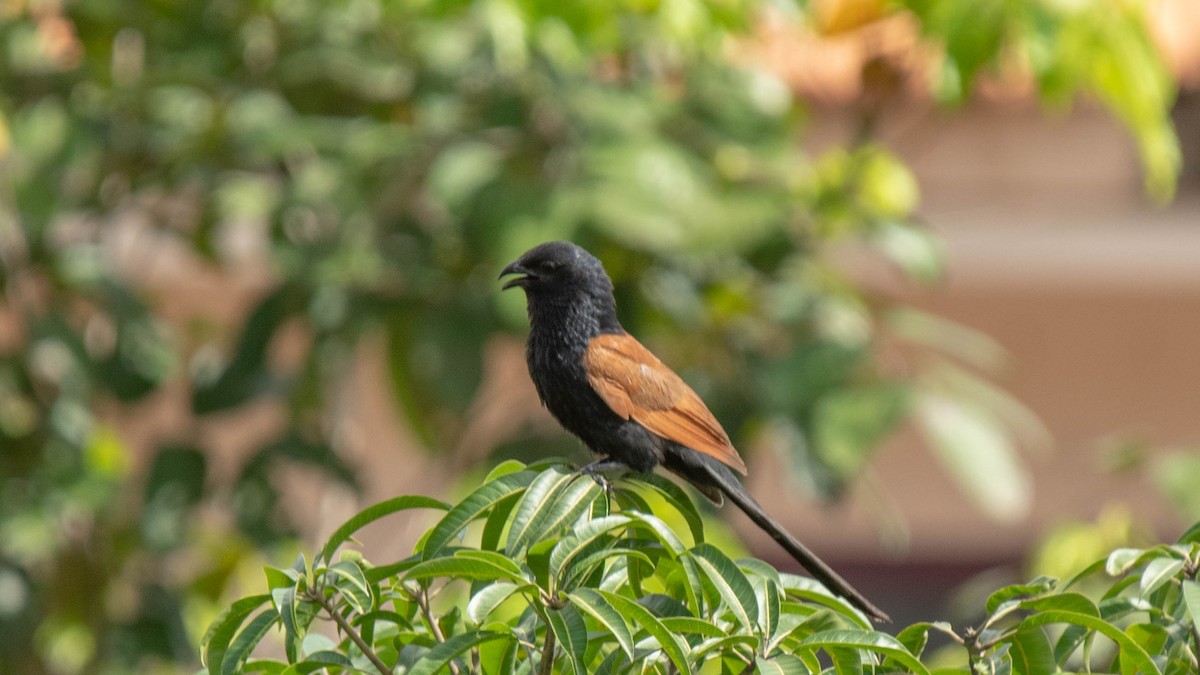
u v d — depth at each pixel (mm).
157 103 11516
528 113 10633
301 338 16062
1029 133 17406
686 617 5219
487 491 5539
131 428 15875
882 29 11273
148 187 11945
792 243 10766
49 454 11414
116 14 11867
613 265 10570
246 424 17094
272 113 11156
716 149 11000
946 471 19609
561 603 5062
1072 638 5816
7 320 15383
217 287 17297
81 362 11461
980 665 5535
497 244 9617
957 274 17766
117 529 12070
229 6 11867
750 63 11727
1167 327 18516
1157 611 5691
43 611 11797
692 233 9938
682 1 10086
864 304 11328
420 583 5535
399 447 17875
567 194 9656
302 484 14812
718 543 9734
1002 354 16734
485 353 10625
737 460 8188
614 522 5242
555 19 9773
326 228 11195
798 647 5145
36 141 11203
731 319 10914
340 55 11281
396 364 11328
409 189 11367
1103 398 18859
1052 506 19234
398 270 10969
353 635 5242
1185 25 16125
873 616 6672
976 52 10008
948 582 19750
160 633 12016
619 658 5312
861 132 11492
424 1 10125
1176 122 17672
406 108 12016
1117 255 17594
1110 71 10266
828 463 9688
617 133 10047
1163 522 19125
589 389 8227
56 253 11578
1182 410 18734
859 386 9984
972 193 17734
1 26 11852
